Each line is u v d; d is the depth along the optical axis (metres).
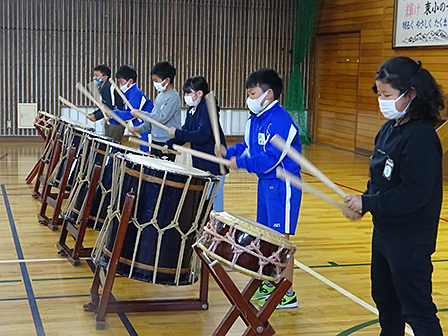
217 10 12.29
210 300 3.82
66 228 4.69
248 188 7.75
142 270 3.24
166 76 5.46
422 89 2.33
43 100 11.70
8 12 11.34
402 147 2.37
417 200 2.31
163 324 3.40
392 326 2.67
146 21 11.98
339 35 11.80
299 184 2.68
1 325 3.29
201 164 4.37
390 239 2.44
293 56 12.64
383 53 10.28
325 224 5.95
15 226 5.46
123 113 6.39
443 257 4.89
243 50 12.52
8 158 9.42
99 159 4.36
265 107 3.52
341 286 4.12
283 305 3.66
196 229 3.31
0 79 11.48
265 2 12.48
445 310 3.70
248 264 2.59
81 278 4.13
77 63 11.76
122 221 3.21
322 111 12.59
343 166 9.70
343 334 3.31
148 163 3.25
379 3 10.34
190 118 4.54
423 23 9.20
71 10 11.59
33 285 3.96
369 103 10.76
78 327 3.31
